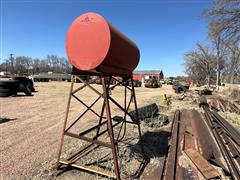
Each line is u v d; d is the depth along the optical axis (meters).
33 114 11.44
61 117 10.90
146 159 5.97
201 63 64.31
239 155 6.19
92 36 4.60
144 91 34.47
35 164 5.38
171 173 5.09
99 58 4.53
